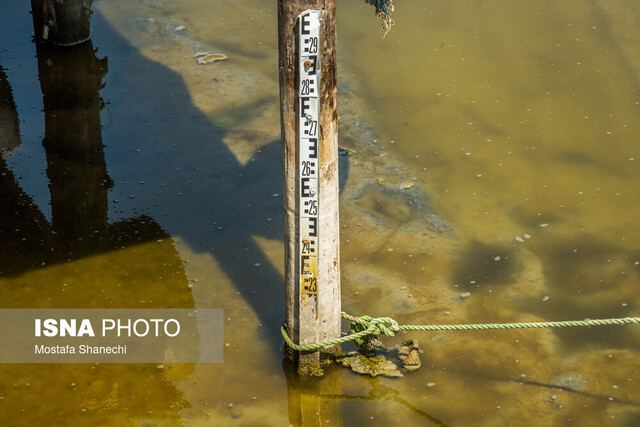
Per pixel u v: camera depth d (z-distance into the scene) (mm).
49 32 9289
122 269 6043
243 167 7332
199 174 7219
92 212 6668
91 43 9539
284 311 5625
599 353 5234
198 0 10773
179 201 6852
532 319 5539
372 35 9742
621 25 9797
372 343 5195
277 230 6500
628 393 4898
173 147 7613
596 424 4664
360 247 6309
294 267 4789
